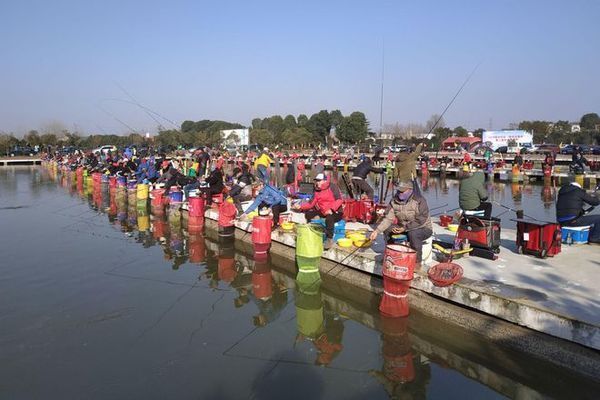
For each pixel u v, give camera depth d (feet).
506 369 16.71
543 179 80.84
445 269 19.93
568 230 25.11
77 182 88.48
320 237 25.58
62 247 34.40
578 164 74.74
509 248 24.81
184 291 24.75
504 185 81.46
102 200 62.28
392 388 15.33
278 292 24.82
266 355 17.51
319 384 15.49
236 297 23.94
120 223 44.91
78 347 18.02
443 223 30.42
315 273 25.82
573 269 20.80
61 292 24.29
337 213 26.91
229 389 15.15
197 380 15.69
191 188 47.75
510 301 17.37
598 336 14.98
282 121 259.80
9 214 50.29
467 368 16.72
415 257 20.31
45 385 15.35
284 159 104.63
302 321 20.84
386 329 19.95
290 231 30.19
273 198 31.71
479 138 209.87
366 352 17.81
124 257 31.63
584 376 15.14
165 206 50.11
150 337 18.94
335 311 22.15
